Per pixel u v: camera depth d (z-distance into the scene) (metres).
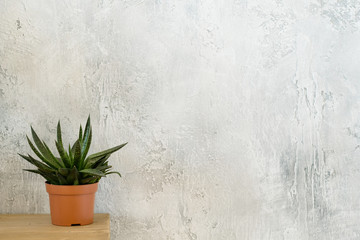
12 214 1.39
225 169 1.49
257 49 1.52
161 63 1.47
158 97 1.47
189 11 1.49
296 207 1.52
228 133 1.50
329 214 1.54
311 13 1.55
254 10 1.52
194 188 1.48
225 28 1.50
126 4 1.46
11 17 1.41
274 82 1.52
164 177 1.47
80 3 1.44
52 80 1.42
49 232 1.13
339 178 1.55
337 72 1.56
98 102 1.44
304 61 1.54
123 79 1.45
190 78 1.48
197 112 1.49
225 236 1.49
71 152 1.24
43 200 1.41
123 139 1.45
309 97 1.54
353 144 1.56
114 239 1.44
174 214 1.47
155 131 1.47
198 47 1.49
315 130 1.54
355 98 1.57
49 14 1.42
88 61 1.44
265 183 1.51
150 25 1.47
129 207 1.45
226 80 1.50
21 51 1.41
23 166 1.41
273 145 1.52
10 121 1.41
